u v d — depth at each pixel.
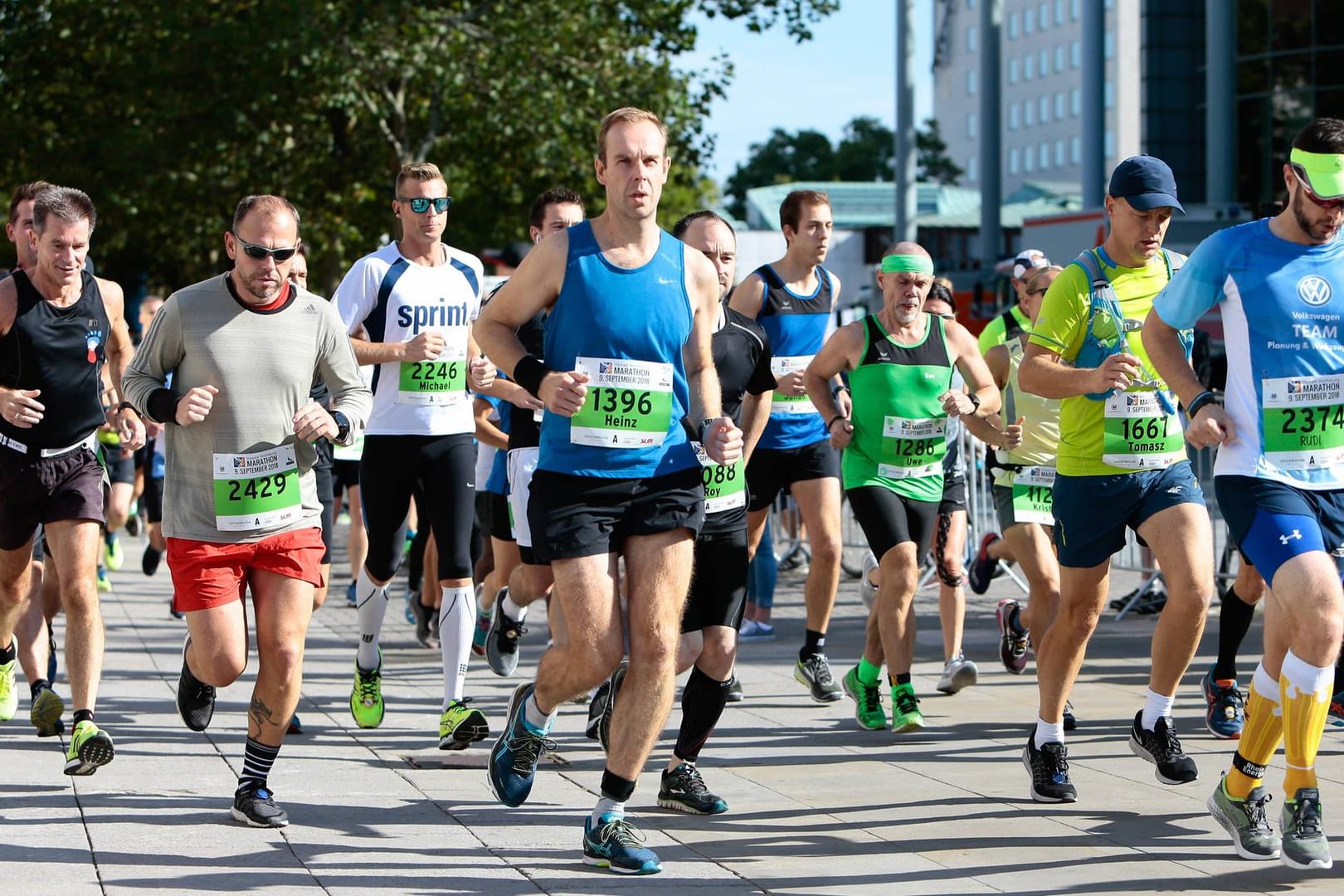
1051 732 6.24
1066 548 6.23
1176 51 55.34
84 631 6.51
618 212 5.25
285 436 5.84
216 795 6.34
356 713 7.78
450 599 7.21
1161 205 6.12
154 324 5.84
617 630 5.23
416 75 29.17
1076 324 6.25
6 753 7.11
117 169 31.19
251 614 13.13
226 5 29.95
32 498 6.71
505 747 5.62
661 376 5.22
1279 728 5.30
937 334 7.84
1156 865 5.25
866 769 6.83
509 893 5.00
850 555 16.09
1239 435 5.42
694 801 6.05
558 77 29.80
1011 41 115.44
